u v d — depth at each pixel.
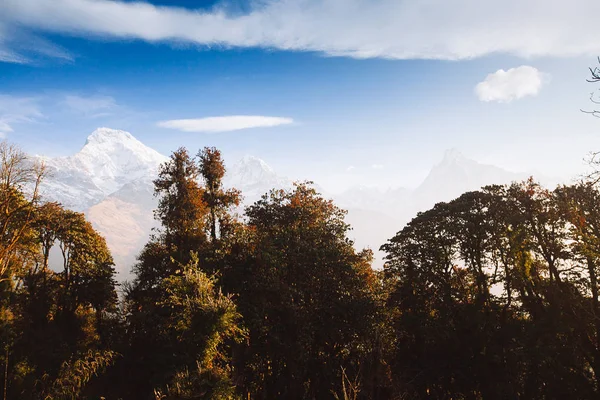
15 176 30.06
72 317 39.84
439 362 24.97
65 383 21.53
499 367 23.48
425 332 26.38
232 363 21.34
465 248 29.30
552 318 22.98
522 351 22.97
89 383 23.95
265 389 24.77
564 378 21.69
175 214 37.88
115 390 24.81
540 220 25.42
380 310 27.41
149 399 22.23
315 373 25.03
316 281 26.89
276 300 24.95
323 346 26.30
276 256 26.58
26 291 37.69
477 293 28.34
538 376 22.97
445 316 26.97
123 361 26.31
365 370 16.70
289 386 24.36
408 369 25.30
